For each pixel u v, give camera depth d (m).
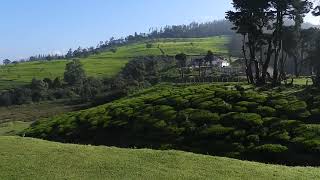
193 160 23.95
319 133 34.25
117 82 102.00
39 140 29.27
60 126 47.38
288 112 39.06
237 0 59.91
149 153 25.08
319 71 64.19
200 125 39.12
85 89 108.00
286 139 34.09
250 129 36.75
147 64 118.44
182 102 44.44
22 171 21.75
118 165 22.75
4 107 105.44
